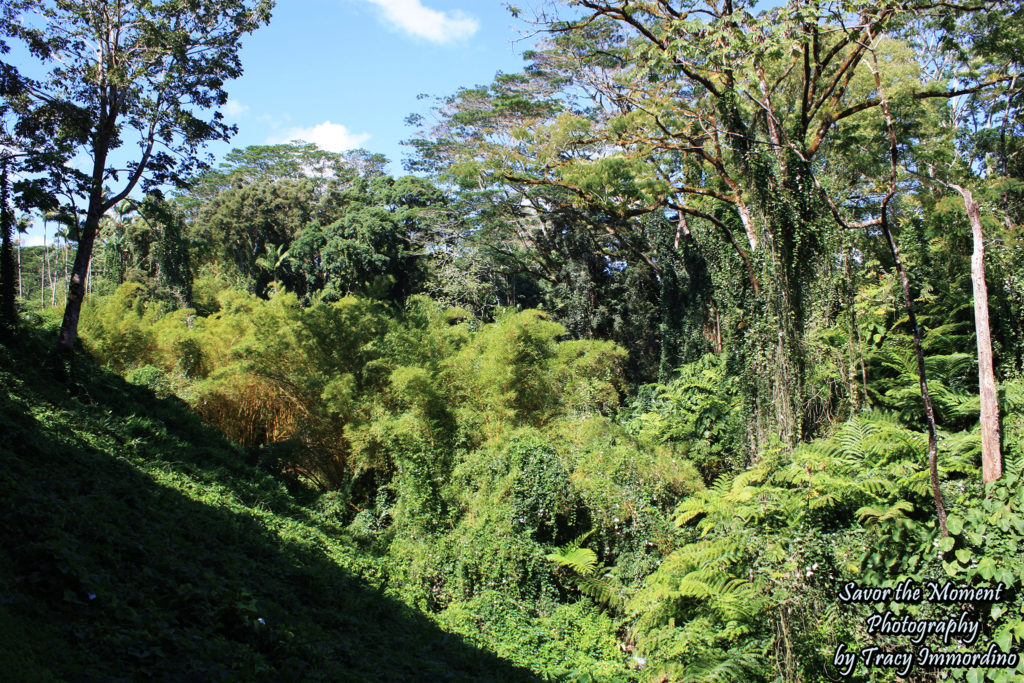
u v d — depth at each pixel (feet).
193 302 91.04
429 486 34.17
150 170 41.75
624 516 30.86
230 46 42.65
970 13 48.32
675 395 43.65
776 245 35.01
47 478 22.44
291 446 42.22
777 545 23.08
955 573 20.43
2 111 37.78
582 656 26.04
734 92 37.55
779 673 20.70
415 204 120.57
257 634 17.47
